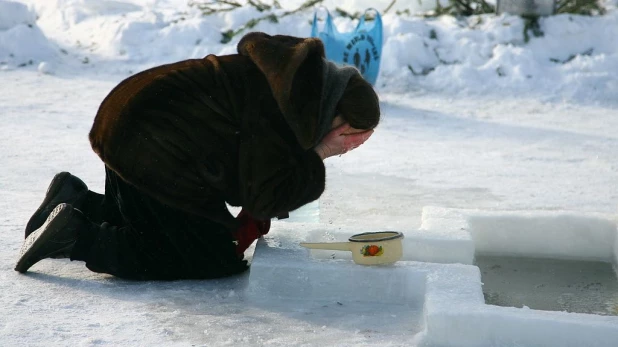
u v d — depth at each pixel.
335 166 6.50
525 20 11.09
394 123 8.42
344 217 4.99
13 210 4.73
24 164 6.07
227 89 3.36
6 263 3.79
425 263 3.57
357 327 3.20
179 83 3.39
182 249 3.56
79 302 3.35
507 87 10.13
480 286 3.32
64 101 8.81
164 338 3.03
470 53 10.73
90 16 12.81
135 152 3.33
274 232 3.95
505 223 4.29
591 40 10.89
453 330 3.02
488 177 6.23
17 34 10.87
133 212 3.54
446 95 9.98
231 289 3.58
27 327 3.06
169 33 11.40
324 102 3.33
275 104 3.31
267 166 3.29
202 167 3.34
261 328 3.17
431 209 4.39
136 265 3.59
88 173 5.88
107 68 10.73
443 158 6.89
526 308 3.09
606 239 4.25
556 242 4.30
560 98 9.83
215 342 3.02
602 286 3.93
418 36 10.84
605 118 8.92
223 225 3.54
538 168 6.57
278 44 3.38
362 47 9.26
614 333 2.92
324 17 11.88
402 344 3.03
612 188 5.92
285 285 3.50
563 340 2.96
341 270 3.48
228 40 11.37
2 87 9.35
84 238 3.57
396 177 6.18
